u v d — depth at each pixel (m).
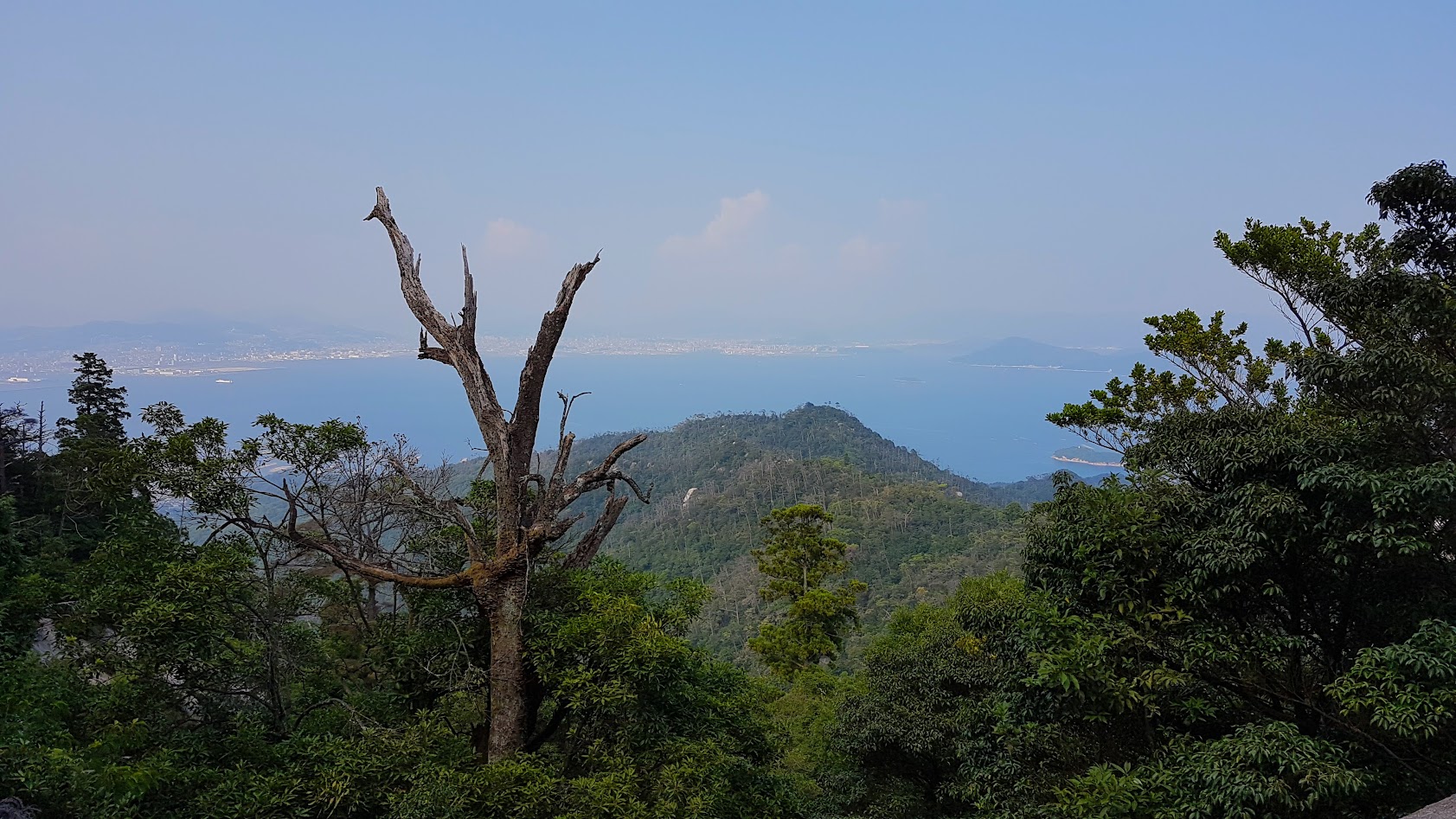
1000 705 9.62
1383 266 8.41
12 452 26.41
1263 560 7.35
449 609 10.91
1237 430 8.52
